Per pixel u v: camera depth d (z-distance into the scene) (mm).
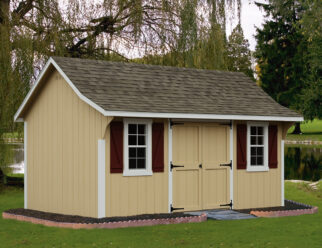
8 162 20203
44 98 14117
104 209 12234
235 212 13805
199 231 11188
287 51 60594
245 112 14172
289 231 11266
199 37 21500
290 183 21656
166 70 15211
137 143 12906
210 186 13992
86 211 12594
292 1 58594
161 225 11875
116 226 11570
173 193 13352
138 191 12773
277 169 15172
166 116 12750
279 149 15234
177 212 13391
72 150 13062
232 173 14320
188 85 14797
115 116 12086
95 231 11109
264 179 14914
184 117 13047
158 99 13344
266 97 15719
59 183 13484
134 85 13688
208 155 13953
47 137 13969
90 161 12508
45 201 14000
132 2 21281
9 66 18453
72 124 13078
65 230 11273
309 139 63750
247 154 14602
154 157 13055
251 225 11969
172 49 21641
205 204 13898
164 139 13258
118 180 12453
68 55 20500
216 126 14117
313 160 37406
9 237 10672
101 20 21594
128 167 12633
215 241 10156
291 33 60375
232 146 14344
